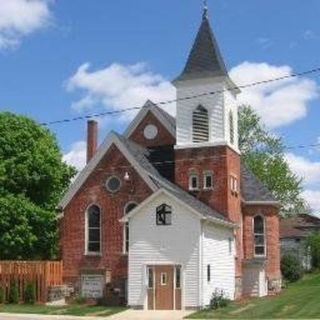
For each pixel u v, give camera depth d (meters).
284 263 68.94
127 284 43.81
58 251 54.88
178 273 42.06
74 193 48.16
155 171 49.34
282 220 99.06
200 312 39.44
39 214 53.97
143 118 54.94
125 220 43.53
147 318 36.56
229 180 48.88
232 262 47.88
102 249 46.88
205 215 42.28
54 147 58.28
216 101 49.47
